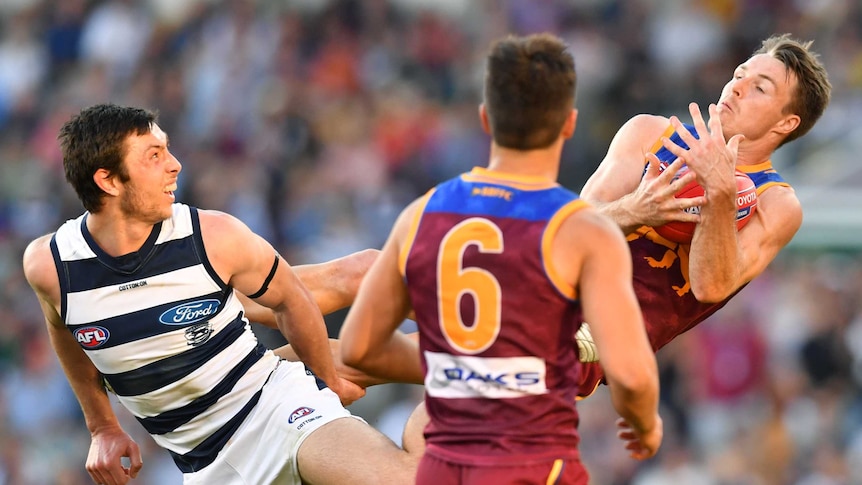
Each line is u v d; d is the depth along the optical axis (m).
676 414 41.78
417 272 12.72
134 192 15.89
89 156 15.68
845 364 42.66
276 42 62.09
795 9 58.34
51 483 43.38
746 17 58.50
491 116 12.75
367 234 51.62
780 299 44.03
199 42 63.59
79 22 66.62
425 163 55.03
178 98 61.50
